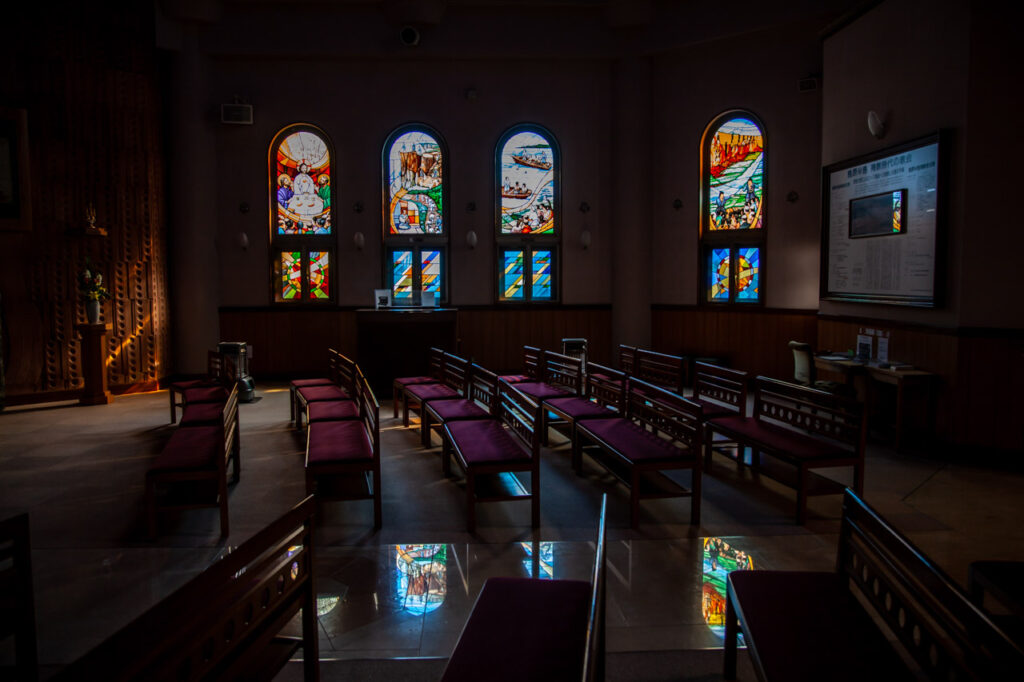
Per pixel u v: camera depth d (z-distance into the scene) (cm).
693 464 434
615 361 1102
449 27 1039
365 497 434
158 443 674
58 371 911
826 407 482
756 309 994
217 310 1074
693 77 1031
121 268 968
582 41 1048
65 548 407
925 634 189
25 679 229
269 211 1072
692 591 342
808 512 464
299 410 723
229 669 189
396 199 1096
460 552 395
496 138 1091
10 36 864
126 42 959
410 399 844
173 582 360
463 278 1100
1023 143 574
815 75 936
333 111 1073
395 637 296
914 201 654
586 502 485
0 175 852
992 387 590
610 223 1104
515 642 221
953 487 523
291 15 1030
